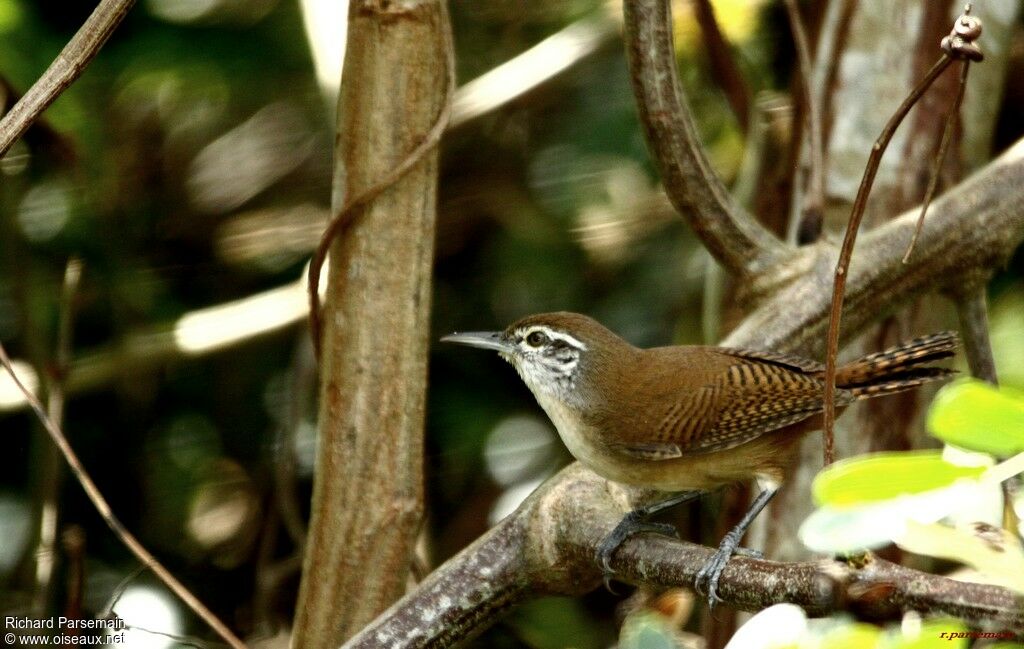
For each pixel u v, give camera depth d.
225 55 12.80
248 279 13.59
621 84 13.27
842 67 10.43
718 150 13.51
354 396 7.50
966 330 9.14
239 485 12.88
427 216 7.54
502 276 13.22
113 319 12.83
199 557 12.59
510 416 13.02
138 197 13.19
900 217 9.05
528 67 12.96
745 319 9.65
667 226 13.02
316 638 7.60
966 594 5.14
